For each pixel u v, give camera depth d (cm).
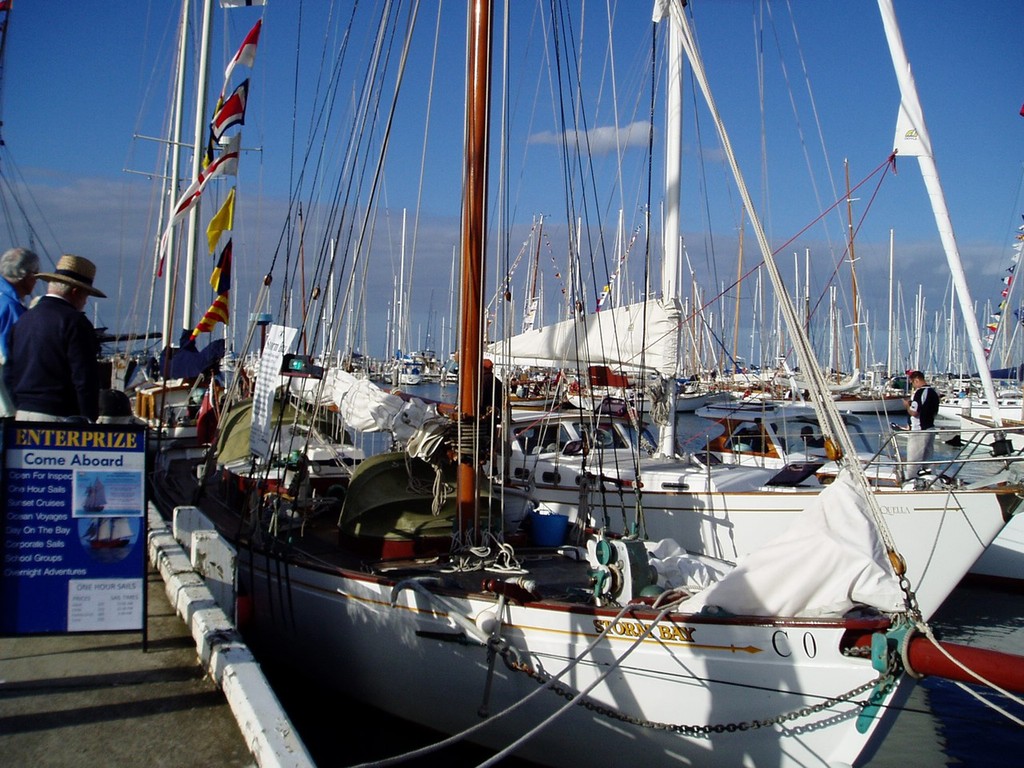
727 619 594
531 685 662
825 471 1459
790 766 589
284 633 843
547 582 766
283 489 984
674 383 1261
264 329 1077
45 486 479
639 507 941
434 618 696
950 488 1108
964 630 1270
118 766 392
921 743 902
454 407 957
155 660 511
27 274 653
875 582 578
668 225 1238
